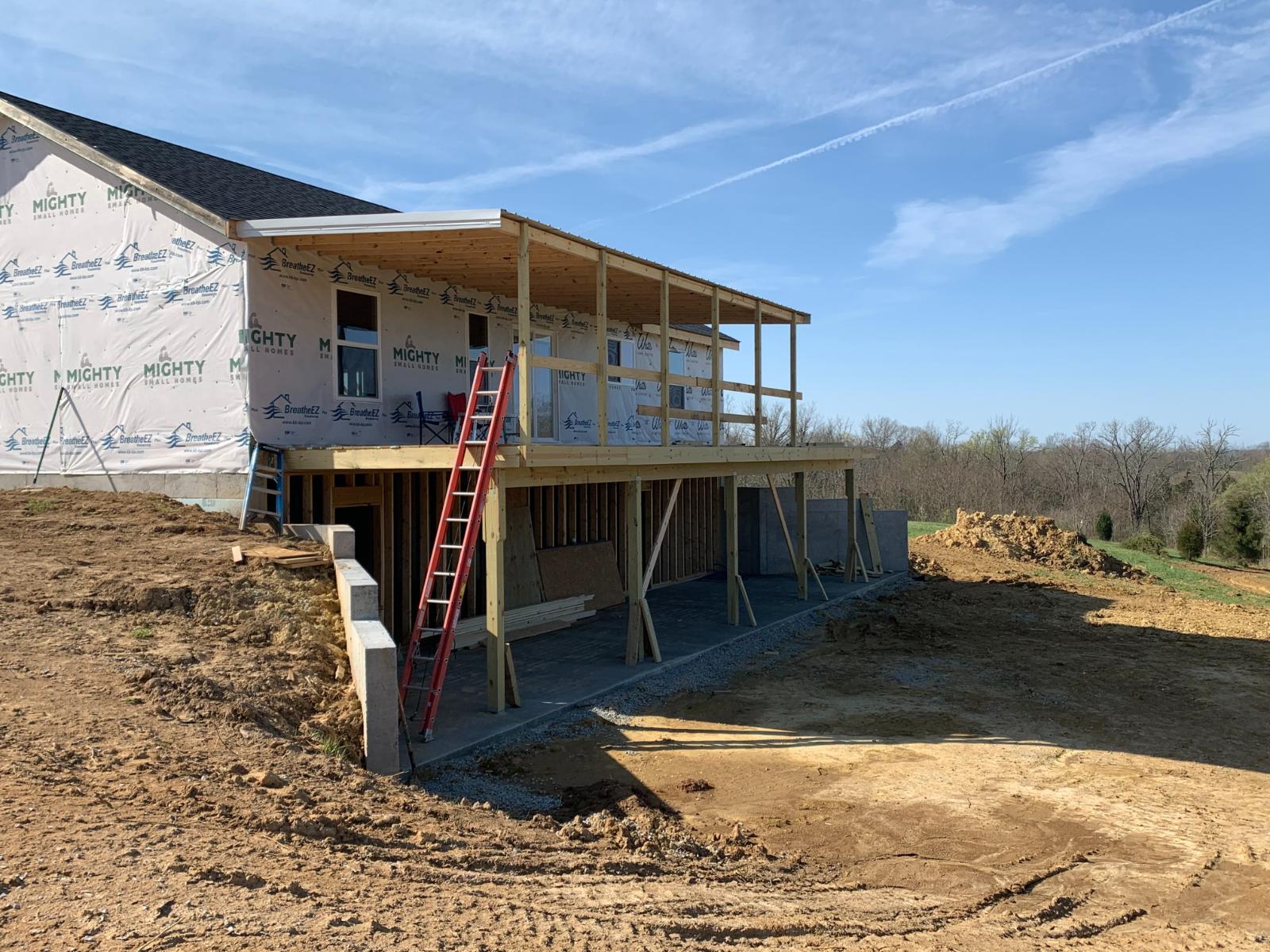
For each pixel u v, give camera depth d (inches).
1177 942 191.3
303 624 308.5
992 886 221.3
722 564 848.3
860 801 282.0
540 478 384.8
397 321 487.8
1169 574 995.3
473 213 360.5
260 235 394.0
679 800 279.7
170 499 424.5
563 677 416.2
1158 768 318.3
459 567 339.3
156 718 220.2
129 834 156.6
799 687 429.1
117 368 440.8
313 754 231.5
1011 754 332.5
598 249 419.8
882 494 1907.0
